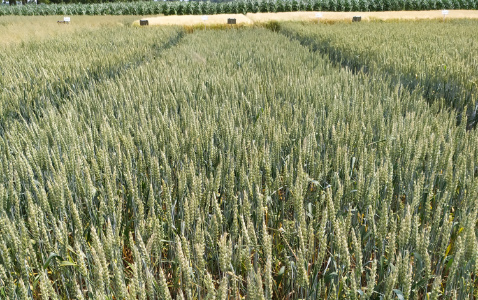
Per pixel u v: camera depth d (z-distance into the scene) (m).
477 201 2.05
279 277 2.11
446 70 6.49
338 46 11.43
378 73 7.30
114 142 3.32
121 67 8.64
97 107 4.59
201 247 1.83
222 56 9.47
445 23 23.09
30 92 5.68
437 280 1.56
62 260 2.01
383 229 1.94
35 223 1.96
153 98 4.97
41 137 3.25
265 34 17.52
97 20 31.06
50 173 2.91
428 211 2.45
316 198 2.62
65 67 7.34
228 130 3.32
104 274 1.63
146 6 41.50
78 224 2.02
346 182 2.44
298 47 12.02
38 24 23.98
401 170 2.82
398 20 28.83
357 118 4.00
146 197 2.80
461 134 3.48
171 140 3.30
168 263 2.49
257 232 2.31
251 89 5.82
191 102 5.23
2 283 1.84
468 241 1.75
